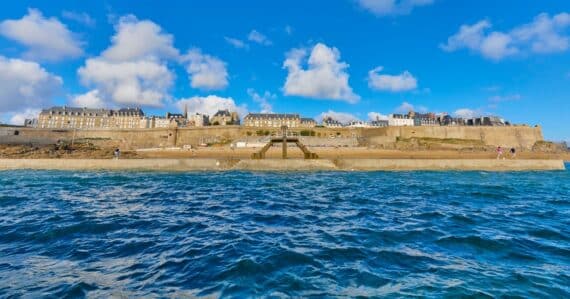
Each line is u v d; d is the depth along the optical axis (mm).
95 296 4566
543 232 8195
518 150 89625
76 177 26391
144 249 6777
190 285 4898
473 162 34188
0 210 11523
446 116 138125
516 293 4598
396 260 5996
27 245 7102
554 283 4945
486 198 14789
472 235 7828
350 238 7570
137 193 16469
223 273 5328
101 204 12984
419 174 30047
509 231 8305
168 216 10445
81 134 97125
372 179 25062
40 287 4855
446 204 12977
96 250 6727
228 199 14367
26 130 90812
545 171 34125
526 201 14016
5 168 33062
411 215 10547
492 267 5660
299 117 126938
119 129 98875
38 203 13211
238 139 93812
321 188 18906
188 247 6867
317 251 6512
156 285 4914
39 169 33219
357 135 105625
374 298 4434
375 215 10562
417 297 4457
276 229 8570
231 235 7914
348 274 5293
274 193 16500
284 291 4652
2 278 5199
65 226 8906
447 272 5402
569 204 13234
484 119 123625
